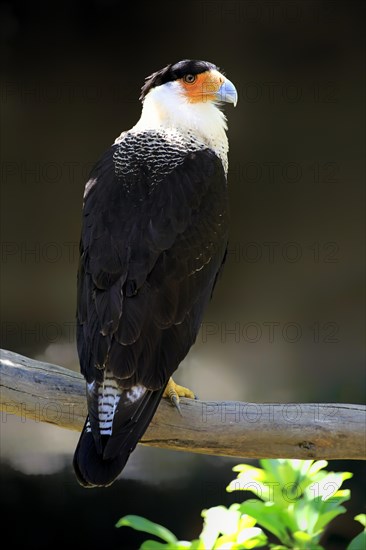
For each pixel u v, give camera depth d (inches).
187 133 271.3
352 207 703.1
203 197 249.0
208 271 244.4
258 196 705.6
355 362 590.6
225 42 705.6
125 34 702.5
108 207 239.3
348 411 229.6
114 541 448.5
